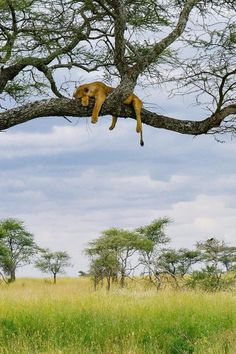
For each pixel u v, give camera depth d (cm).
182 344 1277
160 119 1226
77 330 1438
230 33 1329
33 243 5453
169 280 4175
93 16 1448
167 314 1583
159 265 4259
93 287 4253
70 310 1662
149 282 4122
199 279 3700
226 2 1363
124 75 1180
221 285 3616
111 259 4403
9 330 1434
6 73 1470
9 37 1502
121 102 1169
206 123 1244
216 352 1156
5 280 5319
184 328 1446
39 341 1300
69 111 1144
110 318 1545
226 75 1226
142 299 1978
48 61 1516
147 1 1491
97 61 1678
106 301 1853
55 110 1139
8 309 1678
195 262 4331
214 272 3734
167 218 4638
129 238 4394
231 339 1280
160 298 1961
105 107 1159
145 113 1209
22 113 1125
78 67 1669
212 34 1335
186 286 3725
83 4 1430
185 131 1240
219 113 1242
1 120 1120
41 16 1522
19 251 5428
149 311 1641
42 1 1485
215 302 1845
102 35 1520
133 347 1255
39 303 1814
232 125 1300
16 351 1199
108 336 1390
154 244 4369
